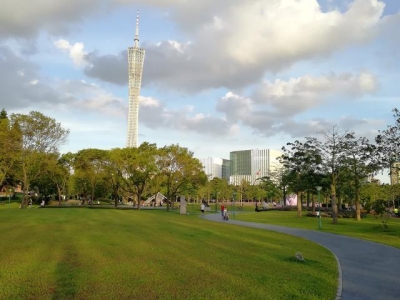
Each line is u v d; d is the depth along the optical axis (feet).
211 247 59.57
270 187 328.08
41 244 57.06
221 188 387.96
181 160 215.51
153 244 60.70
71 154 251.39
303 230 106.63
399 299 33.76
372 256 59.31
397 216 213.87
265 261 48.11
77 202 313.73
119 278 36.42
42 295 30.37
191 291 32.50
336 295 33.60
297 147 177.27
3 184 237.04
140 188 236.22
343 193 222.69
